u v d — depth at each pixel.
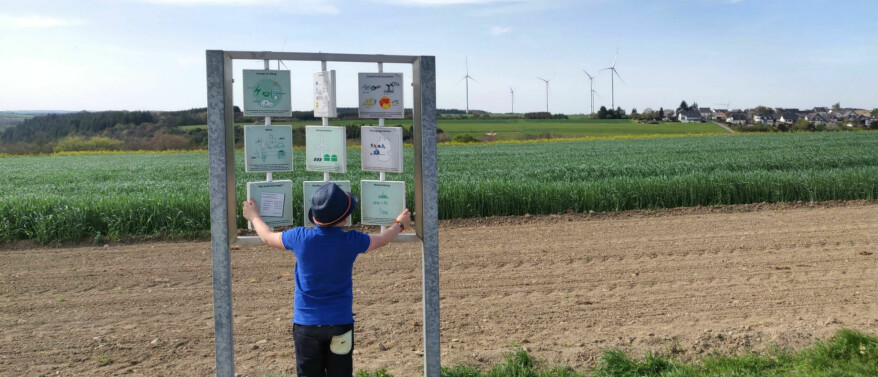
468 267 9.70
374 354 5.94
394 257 10.30
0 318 7.21
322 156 4.46
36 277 9.20
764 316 6.94
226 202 4.14
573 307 7.48
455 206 14.58
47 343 6.32
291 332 6.66
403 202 4.48
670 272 9.19
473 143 59.84
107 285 8.73
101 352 6.05
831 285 8.26
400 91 4.45
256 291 8.33
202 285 8.72
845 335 5.59
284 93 4.29
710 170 24.48
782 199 16.88
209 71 4.03
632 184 16.17
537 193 15.27
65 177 30.14
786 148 41.06
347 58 4.25
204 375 5.44
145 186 21.38
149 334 6.62
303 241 3.74
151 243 11.88
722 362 5.33
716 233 12.27
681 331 6.43
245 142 4.24
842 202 16.69
